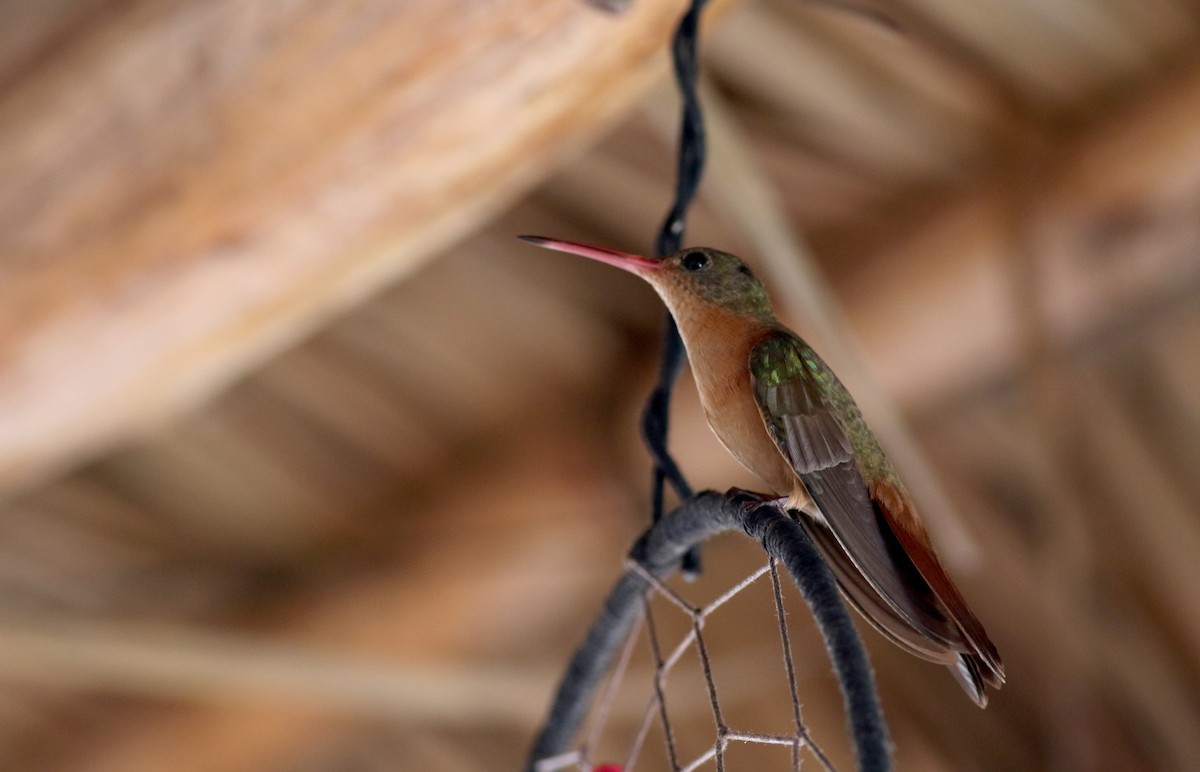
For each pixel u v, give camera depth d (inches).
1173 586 466.6
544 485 458.3
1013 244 387.5
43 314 235.5
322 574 480.4
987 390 460.4
